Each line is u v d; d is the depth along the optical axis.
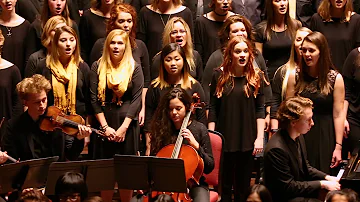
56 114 15.17
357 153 15.04
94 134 16.52
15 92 17.02
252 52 16.36
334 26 18.83
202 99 16.36
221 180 15.59
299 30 16.45
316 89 15.74
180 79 16.28
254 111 16.23
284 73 16.53
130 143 16.41
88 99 16.67
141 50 18.03
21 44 18.55
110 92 16.41
